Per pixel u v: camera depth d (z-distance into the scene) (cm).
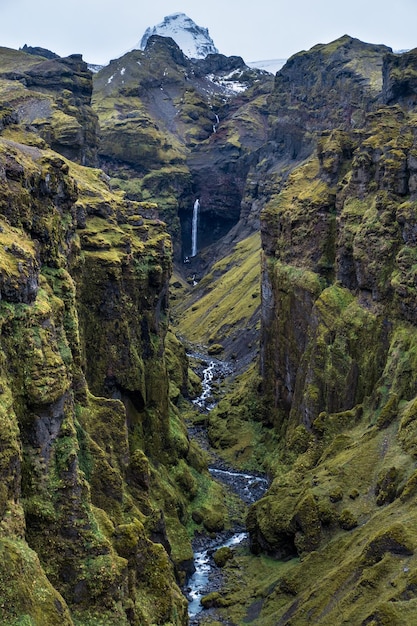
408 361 9081
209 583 7819
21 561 4081
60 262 6825
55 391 4959
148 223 11756
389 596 5756
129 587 5209
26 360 4903
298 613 6391
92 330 8600
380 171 11138
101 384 8656
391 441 8106
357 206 11438
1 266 4866
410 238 10044
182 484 9575
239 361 17862
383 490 7344
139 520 6203
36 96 17975
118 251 9219
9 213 5834
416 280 9562
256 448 12344
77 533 4791
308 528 7569
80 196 9712
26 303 5141
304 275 12106
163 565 5709
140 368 9212
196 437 13325
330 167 12850
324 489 7856
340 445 8762
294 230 12731
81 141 15838
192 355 18812
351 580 6362
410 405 8375
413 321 9519
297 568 7156
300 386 11256
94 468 5978
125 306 9025
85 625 4506
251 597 7344
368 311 10369
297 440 10262
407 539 6262
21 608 3938
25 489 4691
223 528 9331
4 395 4469
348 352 10281
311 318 11600
